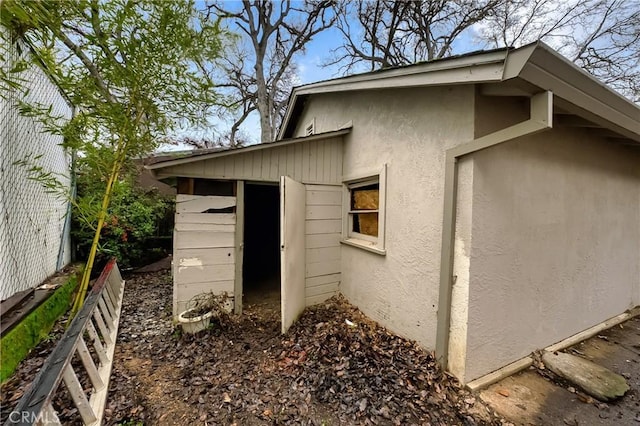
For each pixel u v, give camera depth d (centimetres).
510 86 197
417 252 300
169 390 237
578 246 330
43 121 292
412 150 308
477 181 239
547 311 302
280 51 1376
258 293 532
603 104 217
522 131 195
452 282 254
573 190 320
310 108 650
